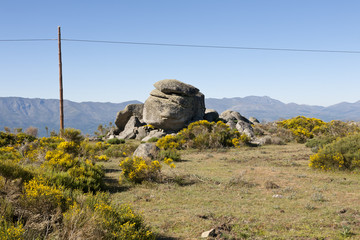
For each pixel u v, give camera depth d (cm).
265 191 1062
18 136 2705
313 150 2280
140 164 1210
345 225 672
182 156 2184
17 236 394
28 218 485
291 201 914
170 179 1245
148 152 1916
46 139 2027
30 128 3584
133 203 888
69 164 1182
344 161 1472
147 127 4088
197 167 1627
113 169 1593
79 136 2095
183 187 1135
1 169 694
